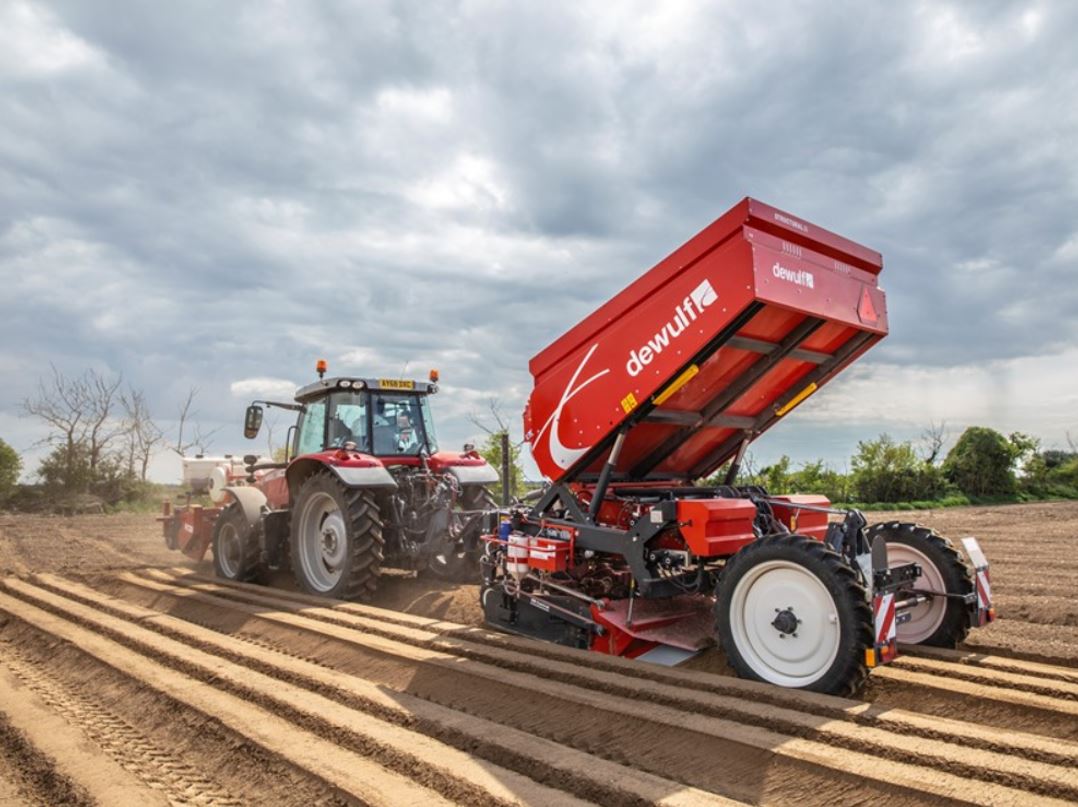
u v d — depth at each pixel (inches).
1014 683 158.1
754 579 165.8
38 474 868.0
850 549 167.5
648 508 199.6
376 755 131.5
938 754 117.7
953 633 188.5
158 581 333.7
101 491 895.1
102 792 119.9
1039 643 193.3
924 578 193.9
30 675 202.5
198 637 222.8
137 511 859.4
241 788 125.1
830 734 129.1
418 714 149.9
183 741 146.1
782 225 176.7
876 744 123.5
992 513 668.1
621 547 191.5
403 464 322.3
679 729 135.0
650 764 127.6
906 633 195.2
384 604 279.7
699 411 214.4
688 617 201.2
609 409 195.0
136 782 124.3
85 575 359.6
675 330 180.9
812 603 156.0
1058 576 313.7
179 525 440.8
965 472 831.7
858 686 152.5
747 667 163.3
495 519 237.0
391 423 325.7
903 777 111.7
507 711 155.0
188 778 130.6
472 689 167.0
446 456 322.7
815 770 117.2
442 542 293.4
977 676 164.2
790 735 132.4
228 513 346.3
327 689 169.9
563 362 206.4
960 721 140.7
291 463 307.1
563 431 206.2
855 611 148.7
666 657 188.5
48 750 138.7
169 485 950.4
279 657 199.0
